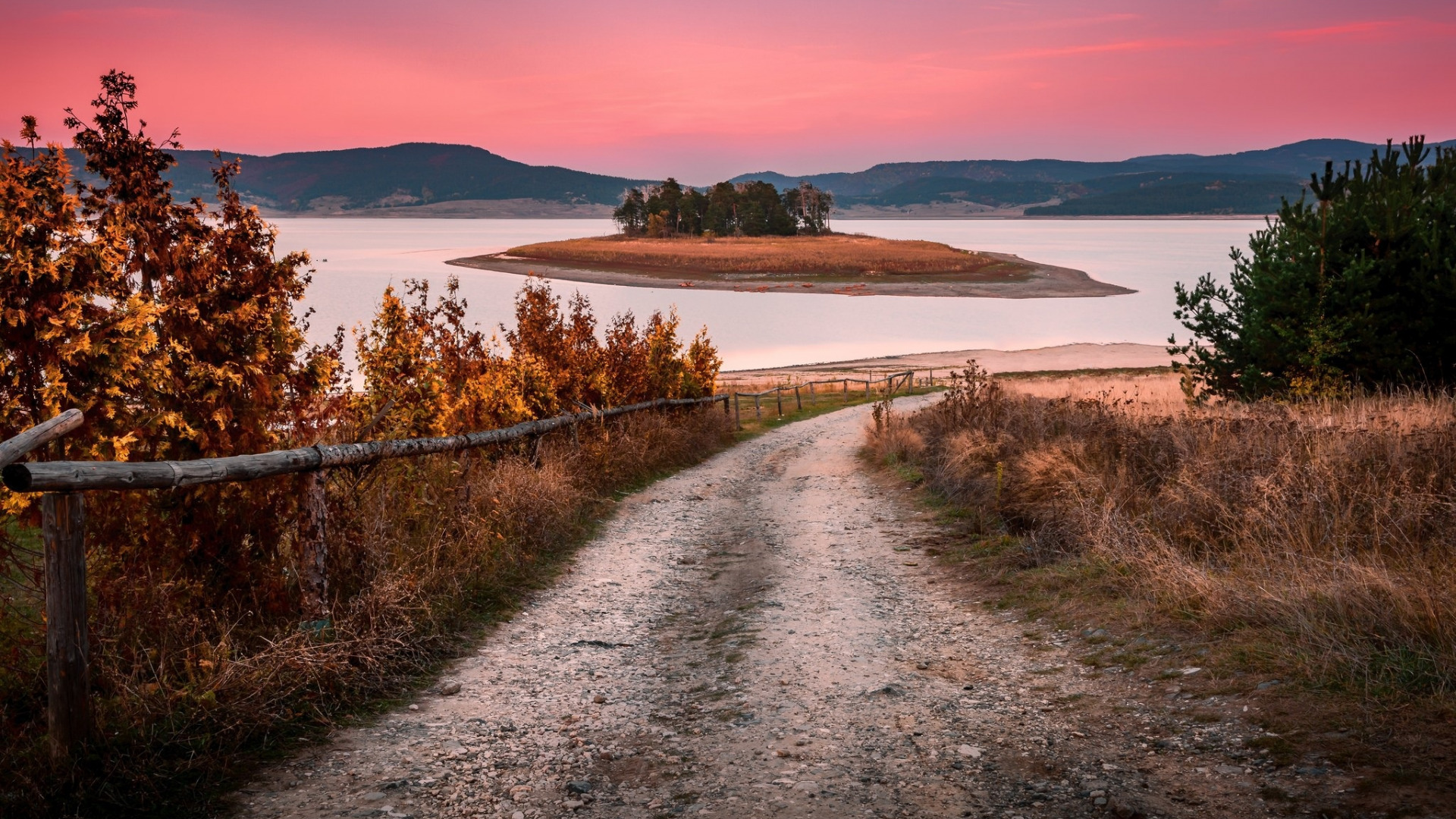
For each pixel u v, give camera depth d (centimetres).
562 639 620
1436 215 1210
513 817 336
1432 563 504
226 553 519
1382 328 1185
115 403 462
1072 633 557
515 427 1079
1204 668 445
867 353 6362
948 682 490
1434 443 692
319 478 528
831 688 490
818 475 1541
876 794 344
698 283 12462
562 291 10862
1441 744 317
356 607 534
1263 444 786
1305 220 1233
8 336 441
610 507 1170
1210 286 1448
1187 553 632
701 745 413
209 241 543
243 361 546
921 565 812
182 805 335
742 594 756
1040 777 349
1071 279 12594
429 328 1196
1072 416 1201
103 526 476
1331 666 400
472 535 758
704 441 2002
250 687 416
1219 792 316
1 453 312
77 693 349
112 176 500
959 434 1327
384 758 394
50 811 315
